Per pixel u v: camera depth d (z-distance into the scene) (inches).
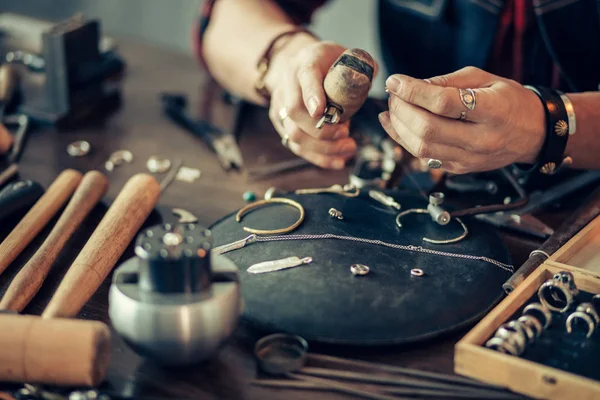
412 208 43.6
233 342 33.4
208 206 46.7
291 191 47.6
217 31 63.2
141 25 143.2
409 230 41.2
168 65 72.8
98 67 62.2
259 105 62.9
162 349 29.7
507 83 41.0
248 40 59.9
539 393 29.9
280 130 50.2
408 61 72.1
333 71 40.2
